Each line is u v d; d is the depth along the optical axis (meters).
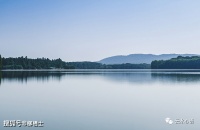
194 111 25.42
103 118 22.11
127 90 44.19
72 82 62.06
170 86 50.81
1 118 22.11
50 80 68.75
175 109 26.41
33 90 44.12
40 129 18.45
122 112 24.80
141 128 19.05
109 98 34.47
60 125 19.62
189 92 40.97
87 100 32.56
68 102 30.94
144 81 64.44
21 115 23.38
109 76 91.12
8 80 67.25
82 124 19.98
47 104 29.38
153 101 31.84
